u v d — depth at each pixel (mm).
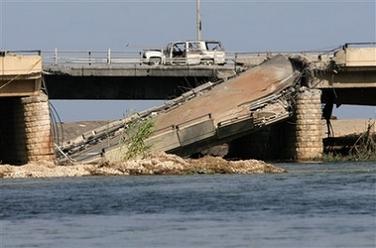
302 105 191250
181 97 187500
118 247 90250
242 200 118625
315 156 191875
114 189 133500
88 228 100812
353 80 194625
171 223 102562
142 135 164750
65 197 125312
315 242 90062
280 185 135625
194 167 157250
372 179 143375
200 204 116250
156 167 156625
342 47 193250
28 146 184625
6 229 101500
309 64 192500
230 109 180625
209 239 92875
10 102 188375
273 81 190000
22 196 127500
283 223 100562
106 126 184375
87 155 171500
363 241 89875
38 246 91812
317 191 126875
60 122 187375
